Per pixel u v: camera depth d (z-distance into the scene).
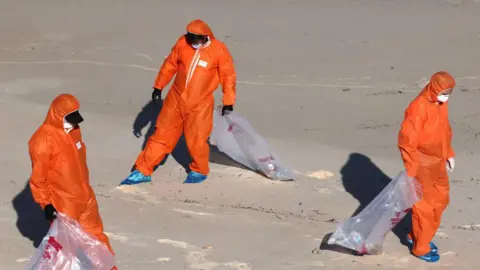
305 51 69.62
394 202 31.72
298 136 50.41
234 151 42.25
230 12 81.56
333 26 77.06
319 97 58.88
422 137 31.08
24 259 30.89
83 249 27.33
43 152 27.16
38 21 77.00
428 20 79.31
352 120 54.34
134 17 79.06
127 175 41.53
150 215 36.19
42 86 57.72
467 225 36.41
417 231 32.19
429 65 66.56
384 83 62.50
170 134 40.22
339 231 32.16
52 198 27.81
